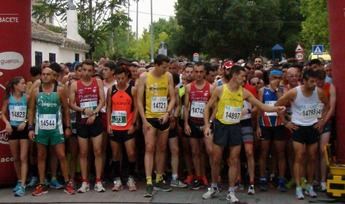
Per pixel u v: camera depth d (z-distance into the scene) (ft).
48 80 28.76
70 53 103.45
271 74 29.60
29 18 30.99
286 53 196.24
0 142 30.35
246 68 30.89
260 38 188.75
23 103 29.04
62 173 30.89
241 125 28.71
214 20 185.26
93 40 140.46
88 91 29.30
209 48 187.73
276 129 29.12
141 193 29.19
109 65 31.09
